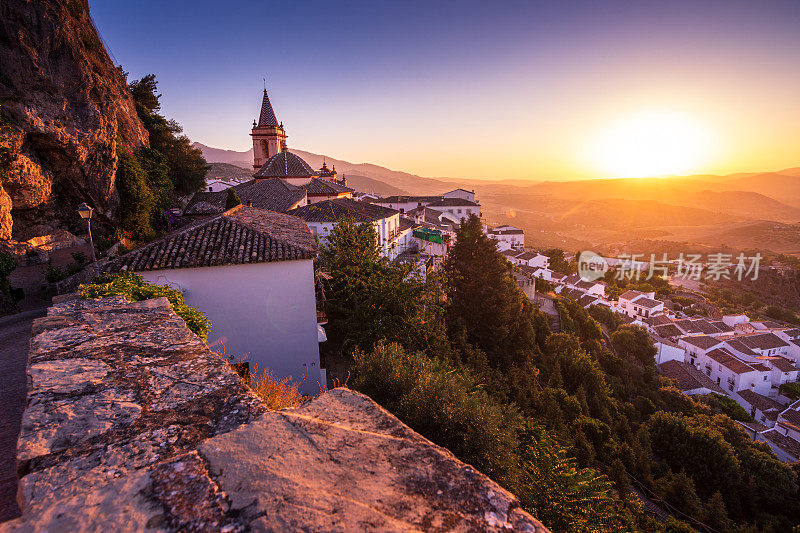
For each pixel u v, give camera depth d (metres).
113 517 1.37
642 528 14.30
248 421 2.51
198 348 3.86
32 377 3.09
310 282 11.48
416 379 8.09
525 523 1.41
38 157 19.33
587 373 28.62
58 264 19.25
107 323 4.69
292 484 1.54
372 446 1.82
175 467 1.67
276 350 11.58
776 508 21.03
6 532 1.31
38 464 1.99
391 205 68.81
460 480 1.60
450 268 27.39
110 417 2.51
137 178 25.56
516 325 26.89
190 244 11.37
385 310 14.71
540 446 8.41
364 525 1.32
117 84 28.31
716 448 22.52
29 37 18.16
